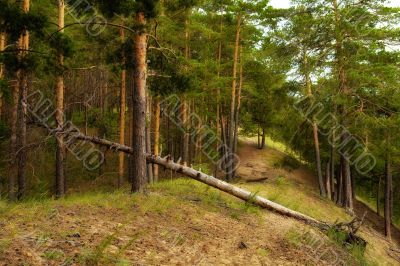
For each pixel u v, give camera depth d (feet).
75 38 59.52
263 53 78.84
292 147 90.33
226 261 22.12
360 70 68.54
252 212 38.32
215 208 36.29
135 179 36.55
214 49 88.38
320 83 74.90
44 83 62.39
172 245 22.21
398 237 97.14
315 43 73.20
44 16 37.63
